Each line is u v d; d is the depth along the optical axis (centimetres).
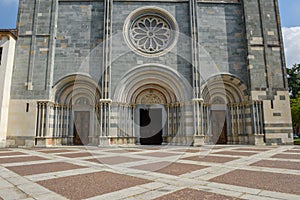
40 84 2453
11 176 806
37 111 2392
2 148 2191
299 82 5044
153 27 2573
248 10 2723
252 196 563
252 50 2631
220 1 2783
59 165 1057
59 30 2625
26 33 2570
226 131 2655
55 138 2455
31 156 1446
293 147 2130
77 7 2691
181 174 840
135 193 590
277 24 2720
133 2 2692
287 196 559
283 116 2498
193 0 2653
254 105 2509
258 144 2417
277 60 2633
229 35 2711
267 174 836
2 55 2402
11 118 2373
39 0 2656
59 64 2548
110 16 2580
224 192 600
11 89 2434
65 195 574
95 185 673
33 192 603
